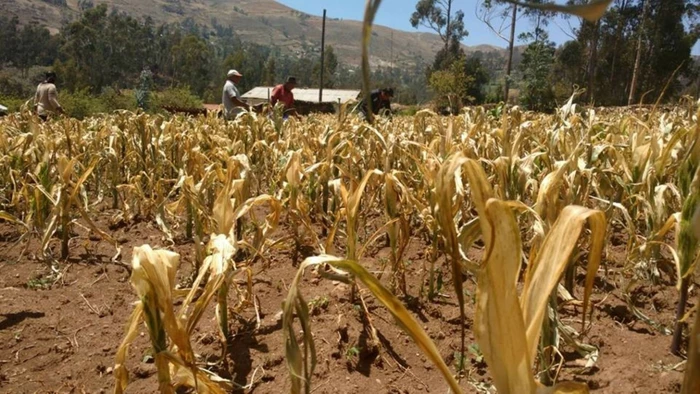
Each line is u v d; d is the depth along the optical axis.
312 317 2.74
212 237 1.82
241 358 2.38
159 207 3.90
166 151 5.52
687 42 38.31
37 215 3.46
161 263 1.45
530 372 1.00
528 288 1.06
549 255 1.05
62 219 3.57
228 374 2.29
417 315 2.82
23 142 4.43
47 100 9.48
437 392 2.23
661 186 2.82
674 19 37.81
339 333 2.54
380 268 3.44
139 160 5.50
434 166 2.88
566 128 3.84
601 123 4.57
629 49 40.78
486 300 0.99
